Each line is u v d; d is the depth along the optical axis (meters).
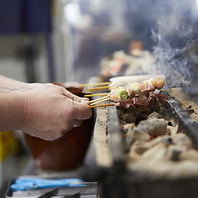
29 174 1.37
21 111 0.98
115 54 2.18
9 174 2.91
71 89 1.32
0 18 2.90
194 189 0.62
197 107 1.10
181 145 0.75
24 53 3.42
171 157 0.68
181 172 0.62
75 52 2.88
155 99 1.09
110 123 0.87
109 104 1.06
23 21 2.95
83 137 1.32
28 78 3.50
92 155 1.48
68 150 1.33
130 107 1.08
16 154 3.18
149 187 0.63
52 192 1.14
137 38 2.30
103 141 0.87
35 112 0.98
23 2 2.90
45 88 1.06
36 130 1.03
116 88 1.19
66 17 2.94
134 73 1.46
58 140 1.31
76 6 2.83
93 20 2.76
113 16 2.60
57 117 0.98
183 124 0.85
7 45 3.37
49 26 3.01
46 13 2.97
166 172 0.63
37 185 1.22
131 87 1.12
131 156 0.72
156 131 0.89
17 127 1.02
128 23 2.44
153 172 0.63
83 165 1.40
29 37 3.37
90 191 1.14
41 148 1.33
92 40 2.80
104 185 0.65
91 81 1.42
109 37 2.63
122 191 0.64
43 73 3.56
